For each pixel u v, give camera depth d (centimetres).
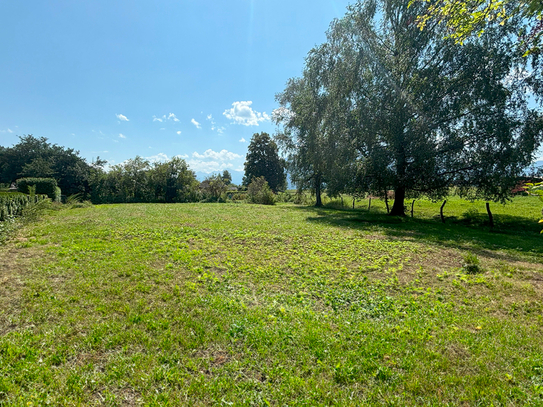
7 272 709
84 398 328
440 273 836
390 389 355
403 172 2172
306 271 820
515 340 471
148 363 387
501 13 603
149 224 1530
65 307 536
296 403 329
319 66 2459
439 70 1995
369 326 511
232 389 348
